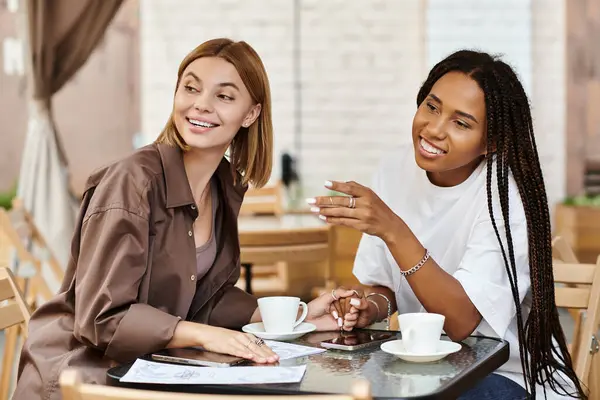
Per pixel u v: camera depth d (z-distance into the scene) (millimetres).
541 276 2000
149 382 1405
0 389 2232
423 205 2174
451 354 1662
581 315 2463
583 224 6312
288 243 3336
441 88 1980
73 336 1822
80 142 6754
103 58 6715
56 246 4883
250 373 1460
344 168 6738
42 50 5086
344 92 6711
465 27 6648
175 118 1906
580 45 6789
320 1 6660
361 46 6680
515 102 2020
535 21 6668
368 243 2295
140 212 1771
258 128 2021
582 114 6859
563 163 6809
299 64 6703
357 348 1702
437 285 1873
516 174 2014
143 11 6688
